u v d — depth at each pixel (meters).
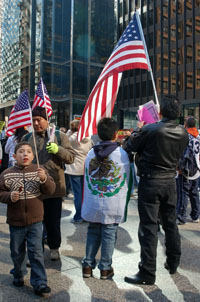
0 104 66.44
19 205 3.09
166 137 3.29
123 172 3.41
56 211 3.92
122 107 48.66
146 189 3.35
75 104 47.00
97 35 48.91
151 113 4.28
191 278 3.50
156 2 44.84
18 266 3.19
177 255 3.51
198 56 39.47
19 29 57.38
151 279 3.29
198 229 5.56
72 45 46.75
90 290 3.17
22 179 3.10
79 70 47.34
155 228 3.34
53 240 3.92
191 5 40.56
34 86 51.25
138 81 46.47
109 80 4.82
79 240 4.80
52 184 3.21
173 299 3.01
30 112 3.60
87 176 3.51
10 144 7.81
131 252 4.30
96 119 4.73
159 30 44.38
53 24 49.09
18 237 3.16
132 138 3.47
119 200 3.38
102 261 3.43
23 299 2.97
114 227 3.46
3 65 65.81
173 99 3.44
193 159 5.79
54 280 3.39
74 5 46.97
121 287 3.25
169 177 3.37
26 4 54.53
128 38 4.82
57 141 3.94
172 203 3.44
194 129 5.89
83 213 3.49
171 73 42.66
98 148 3.43
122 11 50.03
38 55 49.97
